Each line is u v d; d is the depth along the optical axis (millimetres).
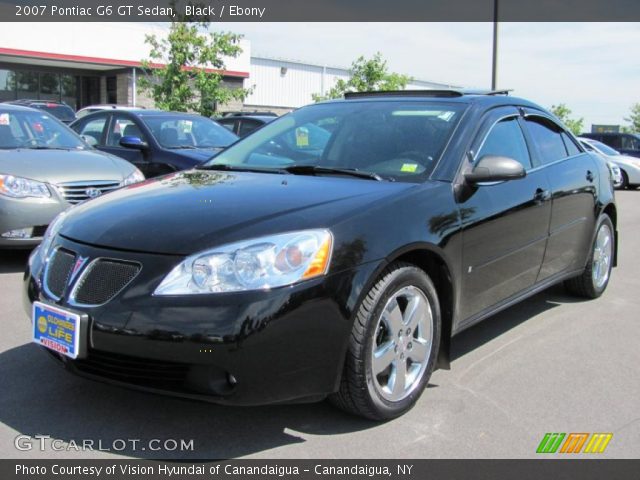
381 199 3168
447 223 3354
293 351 2715
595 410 3373
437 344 3385
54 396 3340
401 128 3941
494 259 3789
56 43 22953
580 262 5086
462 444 2979
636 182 18703
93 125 8969
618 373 3900
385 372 3143
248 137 4555
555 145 4820
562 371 3910
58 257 3109
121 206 3309
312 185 3414
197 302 2664
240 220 2924
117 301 2756
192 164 7730
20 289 5348
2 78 24297
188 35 16078
